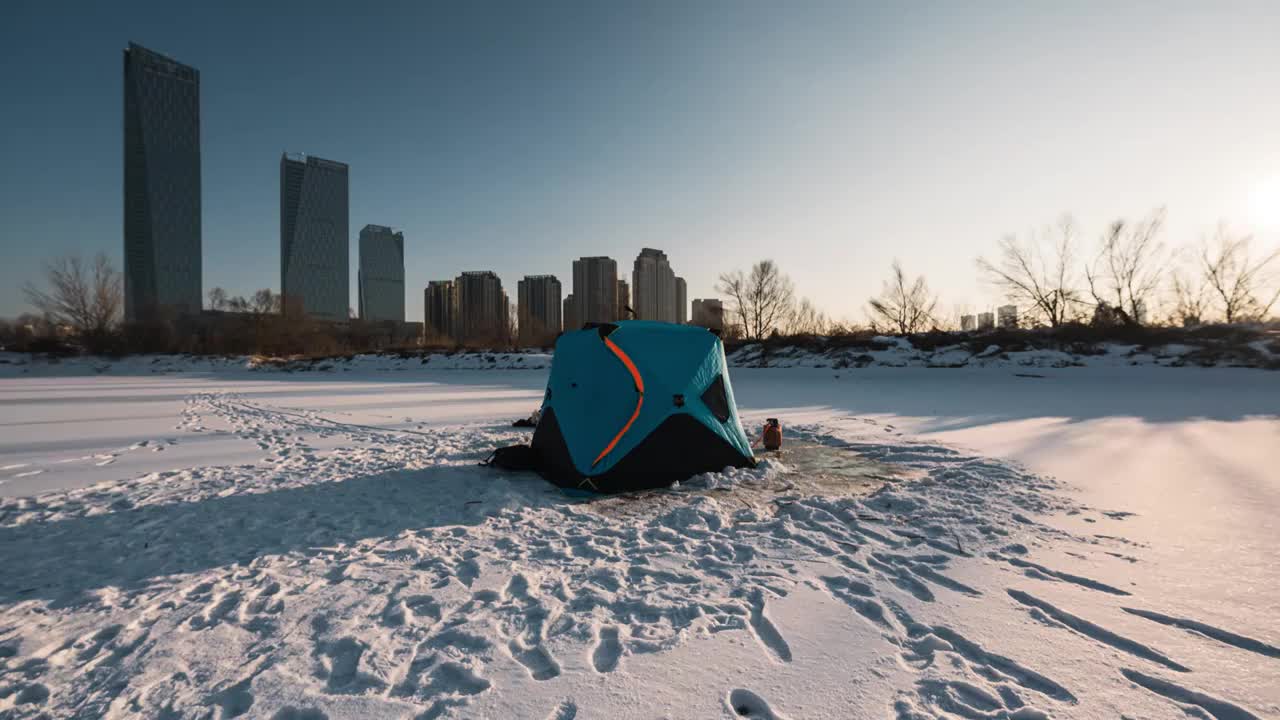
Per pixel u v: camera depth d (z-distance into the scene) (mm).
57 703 2328
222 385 23453
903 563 3736
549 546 4176
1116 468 6148
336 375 31078
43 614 3141
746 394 15477
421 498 5566
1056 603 3055
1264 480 5555
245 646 2777
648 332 6742
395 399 16156
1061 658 2541
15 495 5680
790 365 25594
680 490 5812
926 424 9617
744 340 30906
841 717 2174
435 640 2816
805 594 3297
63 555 4051
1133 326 22531
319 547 4199
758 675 2473
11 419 11891
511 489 5793
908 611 3041
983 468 6250
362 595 3363
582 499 5539
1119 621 2842
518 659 2646
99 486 6047
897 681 2408
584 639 2812
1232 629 2721
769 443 7562
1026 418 10156
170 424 11078
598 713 2221
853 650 2668
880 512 4875
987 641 2705
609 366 6398
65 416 12461
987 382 17953
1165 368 18188
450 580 3572
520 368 31609
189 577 3646
